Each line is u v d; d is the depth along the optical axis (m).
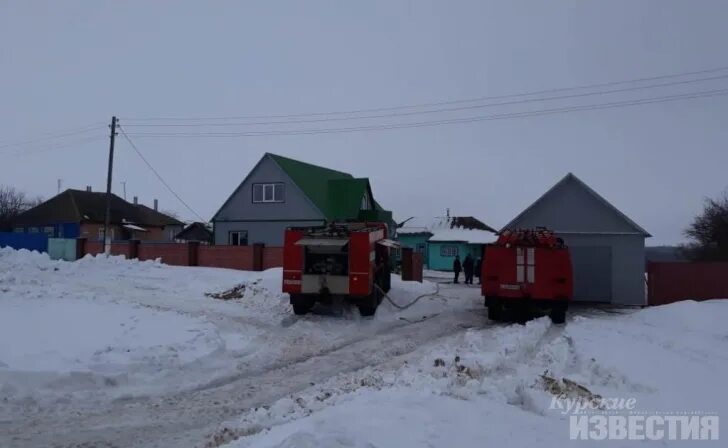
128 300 18.33
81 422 7.83
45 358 9.83
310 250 18.00
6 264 25.36
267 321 16.95
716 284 24.03
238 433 7.02
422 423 6.22
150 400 8.99
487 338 14.77
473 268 38.22
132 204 64.38
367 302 18.17
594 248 25.38
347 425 6.04
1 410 8.00
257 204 41.44
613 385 9.25
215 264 33.47
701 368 10.79
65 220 54.97
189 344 11.82
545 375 9.05
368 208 44.50
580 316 19.64
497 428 6.34
